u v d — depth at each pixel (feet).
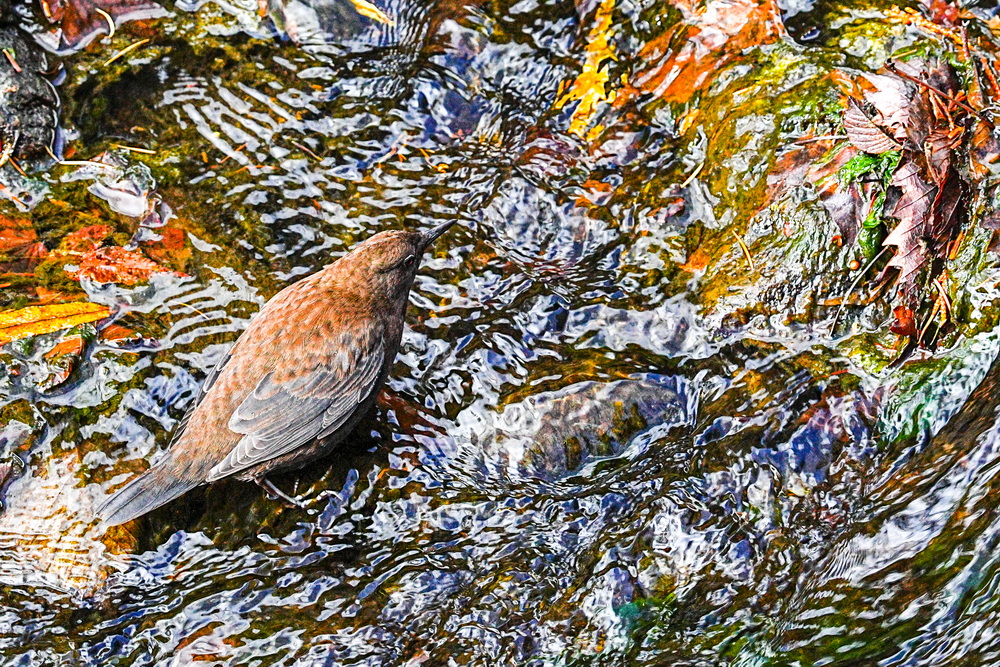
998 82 23.80
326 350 21.33
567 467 21.77
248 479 21.22
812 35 26.37
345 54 28.35
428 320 24.25
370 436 22.40
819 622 18.98
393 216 26.00
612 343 23.72
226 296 24.00
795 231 23.29
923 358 21.62
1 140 25.59
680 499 21.01
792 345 22.74
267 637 19.62
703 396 22.72
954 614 17.95
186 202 25.71
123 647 19.54
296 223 25.62
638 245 25.23
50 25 27.32
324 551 20.81
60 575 19.92
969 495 19.06
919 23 25.34
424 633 19.75
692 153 26.08
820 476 20.97
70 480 20.84
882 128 22.68
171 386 22.33
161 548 20.56
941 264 21.98
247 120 27.37
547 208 26.17
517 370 23.25
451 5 28.78
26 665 19.22
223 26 28.17
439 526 21.15
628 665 19.25
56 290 23.50
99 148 26.55
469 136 27.81
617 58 28.07
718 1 27.12
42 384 21.84
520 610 19.99
